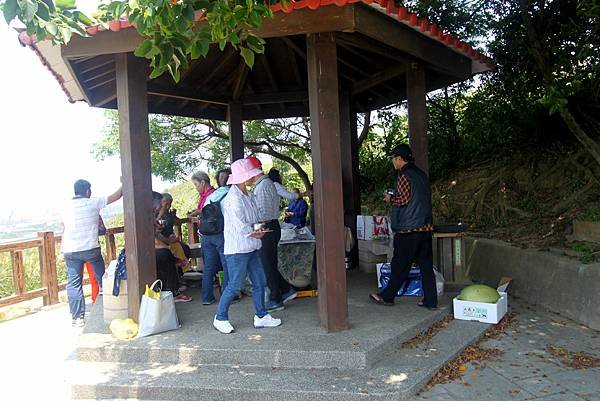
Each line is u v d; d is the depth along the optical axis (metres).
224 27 2.63
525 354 3.82
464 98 8.70
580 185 6.41
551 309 4.89
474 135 8.25
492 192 7.51
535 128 7.60
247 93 6.87
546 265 5.07
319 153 3.79
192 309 4.78
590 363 3.61
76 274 5.27
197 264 6.93
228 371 3.56
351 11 3.51
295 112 7.47
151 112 6.57
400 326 3.98
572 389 3.21
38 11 2.27
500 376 3.45
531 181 7.15
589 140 5.87
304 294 5.05
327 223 3.83
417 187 4.36
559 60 6.29
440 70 4.77
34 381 3.90
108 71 5.05
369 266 6.14
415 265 5.20
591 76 6.24
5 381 3.91
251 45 2.72
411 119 5.11
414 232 4.39
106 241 7.05
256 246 3.97
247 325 4.17
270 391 3.21
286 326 4.05
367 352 3.45
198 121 10.70
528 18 6.32
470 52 4.57
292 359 3.54
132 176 4.14
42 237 6.47
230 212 3.94
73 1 2.55
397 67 5.37
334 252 3.85
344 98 6.53
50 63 4.49
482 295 4.47
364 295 5.02
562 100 5.47
